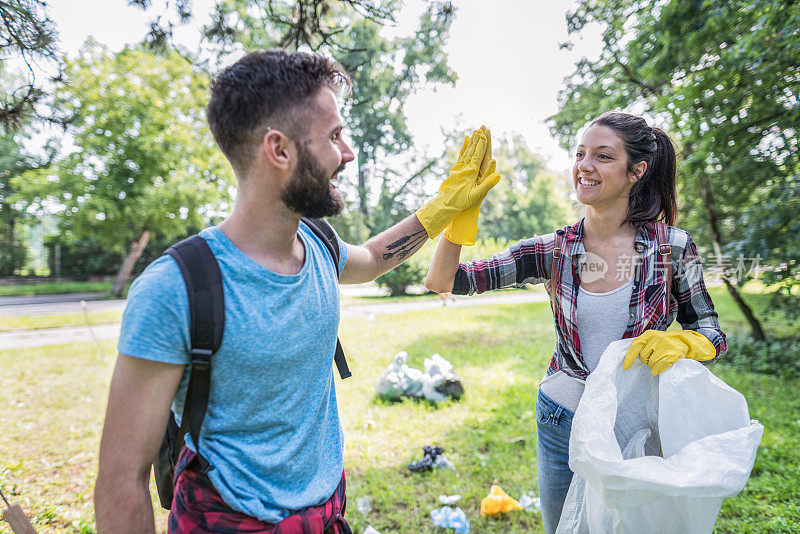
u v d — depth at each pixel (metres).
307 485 1.35
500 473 3.99
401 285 21.36
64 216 18.47
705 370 1.61
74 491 3.85
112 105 16.62
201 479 1.24
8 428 5.30
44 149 18.47
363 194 29.12
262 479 1.26
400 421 5.22
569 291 1.82
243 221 1.27
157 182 18.03
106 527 1.12
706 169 6.91
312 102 1.22
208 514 1.21
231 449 1.24
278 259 1.31
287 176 1.23
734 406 1.59
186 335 1.14
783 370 6.91
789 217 6.28
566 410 1.82
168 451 1.45
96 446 4.76
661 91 7.29
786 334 8.50
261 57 1.23
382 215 28.98
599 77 8.41
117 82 16.66
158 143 17.33
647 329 1.74
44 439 4.97
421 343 9.63
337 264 1.53
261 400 1.25
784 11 5.25
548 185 33.66
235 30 4.15
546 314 13.84
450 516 3.23
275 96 1.18
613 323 1.77
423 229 1.85
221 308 1.15
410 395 5.85
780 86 5.81
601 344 1.79
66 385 7.02
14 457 4.51
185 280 1.14
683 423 1.58
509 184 35.25
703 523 1.48
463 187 1.84
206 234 1.23
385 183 29.09
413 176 29.20
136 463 1.13
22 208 18.38
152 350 1.10
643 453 1.64
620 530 1.50
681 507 1.47
